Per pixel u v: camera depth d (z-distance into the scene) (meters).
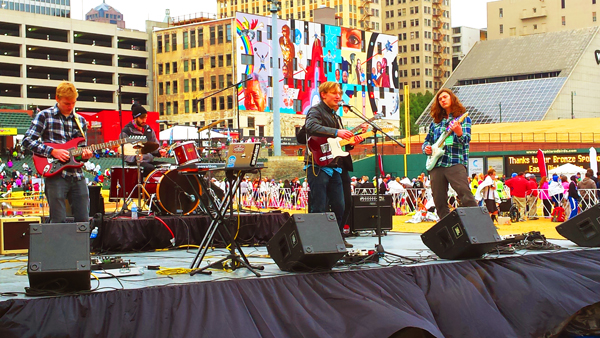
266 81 77.62
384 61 87.06
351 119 83.19
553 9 136.62
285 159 46.03
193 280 5.81
